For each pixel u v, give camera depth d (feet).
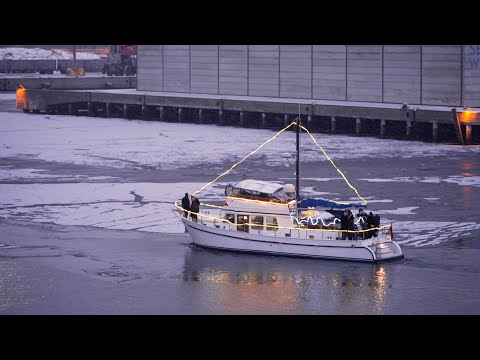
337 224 213.46
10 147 381.81
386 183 294.46
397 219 246.06
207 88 500.33
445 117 387.34
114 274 205.05
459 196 273.54
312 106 430.61
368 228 212.43
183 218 225.97
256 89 478.18
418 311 182.29
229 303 187.73
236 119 479.41
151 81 527.81
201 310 184.34
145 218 250.57
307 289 194.39
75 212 257.96
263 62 472.85
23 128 452.76
